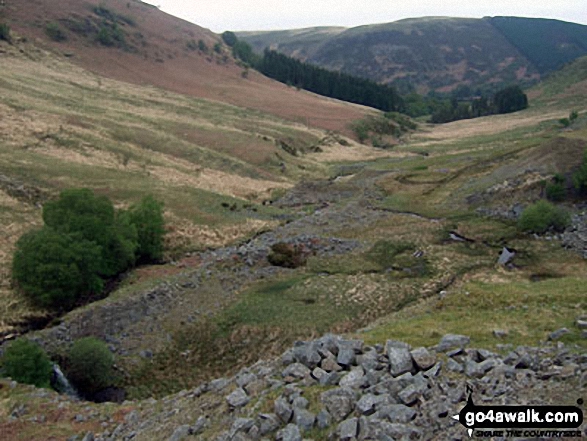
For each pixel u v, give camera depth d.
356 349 15.59
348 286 39.22
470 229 54.03
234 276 42.59
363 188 79.56
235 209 63.22
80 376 27.30
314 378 14.61
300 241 51.06
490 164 81.00
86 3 182.50
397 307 34.88
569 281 30.28
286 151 105.50
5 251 41.81
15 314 33.97
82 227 40.25
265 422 12.71
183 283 40.22
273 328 32.38
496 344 17.05
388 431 11.05
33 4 160.88
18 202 51.47
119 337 32.16
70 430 18.58
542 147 68.50
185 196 63.69
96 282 38.28
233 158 90.94
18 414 20.22
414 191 74.62
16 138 68.06
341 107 168.88
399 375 13.70
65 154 68.31
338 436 11.52
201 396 17.22
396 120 167.62
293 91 183.75
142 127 93.25
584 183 55.16
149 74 153.25
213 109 129.75
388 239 52.19
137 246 44.56
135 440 15.73
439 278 40.28
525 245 47.84
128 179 65.44
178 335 32.62
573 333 17.77
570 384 11.77
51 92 99.00
